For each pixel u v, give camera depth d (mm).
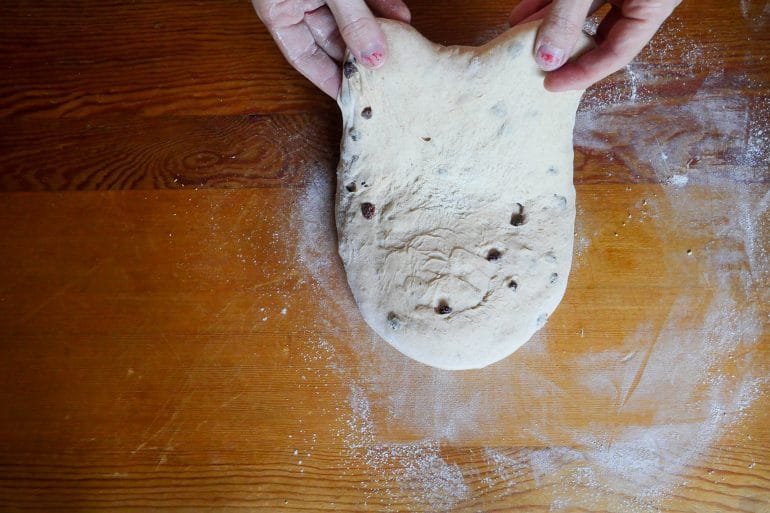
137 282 438
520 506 418
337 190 401
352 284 392
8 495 427
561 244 384
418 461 421
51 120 443
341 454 423
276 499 423
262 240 436
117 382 434
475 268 376
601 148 430
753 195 428
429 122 366
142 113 441
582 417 422
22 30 445
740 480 416
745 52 430
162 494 426
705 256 427
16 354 438
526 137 365
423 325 376
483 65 346
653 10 327
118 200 441
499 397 424
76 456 430
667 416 420
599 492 418
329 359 429
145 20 444
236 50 441
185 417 430
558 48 328
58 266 441
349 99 365
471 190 379
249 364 431
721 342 423
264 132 438
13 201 443
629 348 424
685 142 429
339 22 335
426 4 435
